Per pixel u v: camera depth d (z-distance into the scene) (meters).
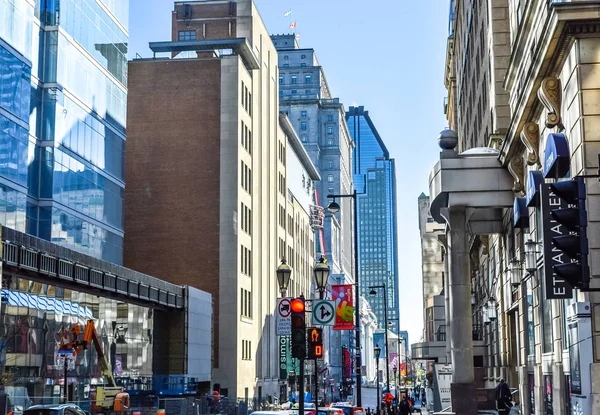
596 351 22.16
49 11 57.47
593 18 22.44
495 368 50.62
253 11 99.62
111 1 68.38
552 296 20.44
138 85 89.44
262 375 97.38
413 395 122.31
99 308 57.28
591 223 22.36
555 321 27.02
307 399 68.50
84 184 61.09
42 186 55.47
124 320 62.09
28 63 52.94
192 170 87.56
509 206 34.06
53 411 28.14
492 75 45.16
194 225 86.62
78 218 59.69
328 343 159.50
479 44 57.28
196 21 113.88
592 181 22.44
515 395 42.16
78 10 61.09
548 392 29.36
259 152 99.94
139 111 89.06
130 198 87.69
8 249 40.84
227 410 57.03
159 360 69.44
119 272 56.75
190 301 72.06
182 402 52.28
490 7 45.25
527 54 30.14
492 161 34.16
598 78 22.86
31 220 54.47
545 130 27.98
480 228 41.66
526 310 36.03
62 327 50.72
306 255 142.50
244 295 89.44
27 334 45.72
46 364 48.12
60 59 57.50
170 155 87.94
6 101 49.44
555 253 20.55
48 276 46.38
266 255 103.12
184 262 86.06
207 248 86.12
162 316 70.50
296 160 134.62
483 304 59.53
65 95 58.06
